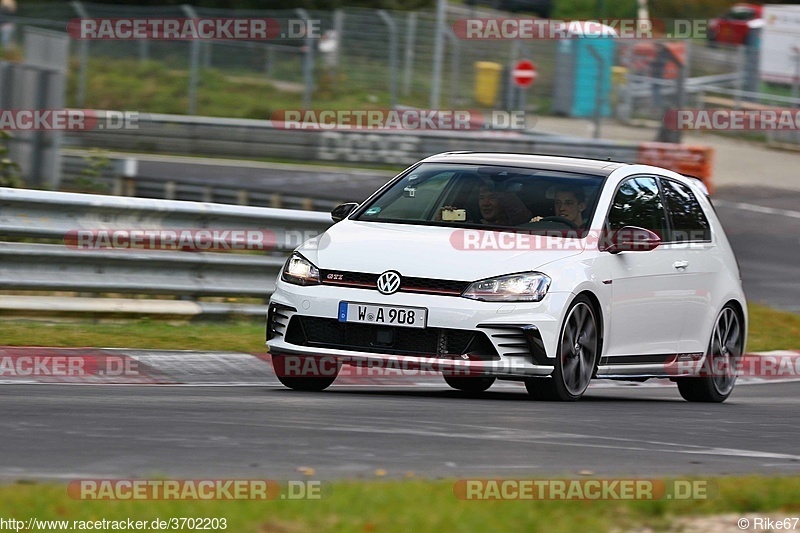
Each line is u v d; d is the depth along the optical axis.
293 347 26.92
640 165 31.70
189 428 20.16
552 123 112.19
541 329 26.22
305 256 27.59
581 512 14.12
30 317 34.53
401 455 18.38
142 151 100.56
